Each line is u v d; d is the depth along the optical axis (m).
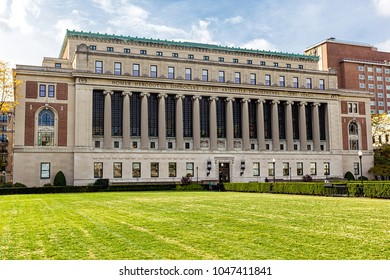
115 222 21.20
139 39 80.75
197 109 78.38
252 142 83.81
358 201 35.00
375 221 20.94
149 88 75.44
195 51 84.69
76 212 26.86
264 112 85.81
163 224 20.19
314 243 15.04
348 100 93.81
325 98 89.81
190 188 66.62
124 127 73.00
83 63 71.69
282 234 16.95
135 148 73.94
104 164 70.88
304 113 87.44
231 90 81.50
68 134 70.25
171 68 78.62
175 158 75.81
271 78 86.44
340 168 89.12
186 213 25.22
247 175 80.88
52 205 33.16
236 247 14.40
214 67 81.81
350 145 93.12
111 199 40.12
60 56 92.75
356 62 137.88
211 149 78.69
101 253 13.64
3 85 63.03
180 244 14.98
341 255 13.10
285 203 32.88
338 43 139.00
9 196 48.88
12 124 125.44
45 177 68.25
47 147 68.69
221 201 35.62
